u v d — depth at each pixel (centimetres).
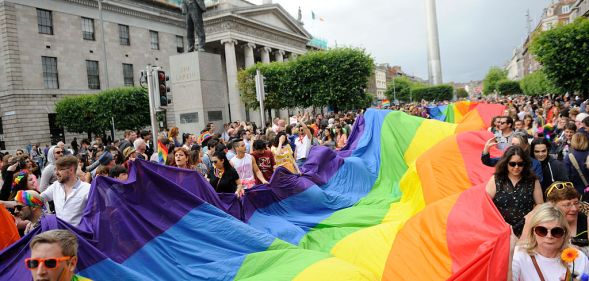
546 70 2927
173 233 539
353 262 569
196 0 1706
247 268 509
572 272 317
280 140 959
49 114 3616
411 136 1073
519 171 488
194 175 638
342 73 3525
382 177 1052
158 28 4634
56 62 3675
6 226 509
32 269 269
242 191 725
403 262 524
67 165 523
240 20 4831
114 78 4138
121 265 444
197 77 1630
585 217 447
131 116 3312
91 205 483
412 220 591
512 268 342
